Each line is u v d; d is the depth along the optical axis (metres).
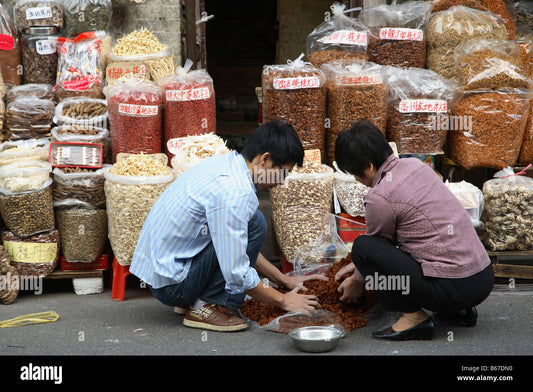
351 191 3.58
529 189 3.54
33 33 3.97
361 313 3.09
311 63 4.02
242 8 7.84
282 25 6.54
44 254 3.54
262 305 3.16
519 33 4.48
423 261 2.71
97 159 3.60
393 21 4.11
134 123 3.67
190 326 3.04
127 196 3.36
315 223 3.56
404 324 2.84
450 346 2.78
